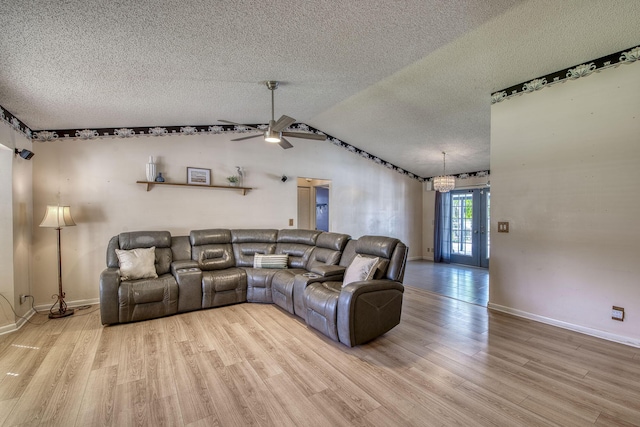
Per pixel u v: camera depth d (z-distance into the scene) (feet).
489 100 13.03
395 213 24.36
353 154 21.77
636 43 8.76
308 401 6.45
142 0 5.87
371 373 7.56
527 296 11.41
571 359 8.21
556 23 8.00
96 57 7.84
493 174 12.39
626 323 9.14
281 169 18.48
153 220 14.75
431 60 10.17
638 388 6.86
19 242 11.06
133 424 5.76
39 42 6.86
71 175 13.05
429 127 16.52
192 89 10.96
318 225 27.40
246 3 6.41
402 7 7.04
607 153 9.43
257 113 15.16
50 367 7.85
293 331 10.27
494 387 6.93
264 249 15.26
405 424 5.74
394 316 10.00
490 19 7.79
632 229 9.01
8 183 10.38
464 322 11.03
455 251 24.23
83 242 13.28
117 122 13.35
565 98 10.31
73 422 5.81
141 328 10.53
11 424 5.75
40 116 11.17
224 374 7.52
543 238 10.93
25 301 11.49
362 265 10.23
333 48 8.84
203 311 12.32
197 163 15.83
